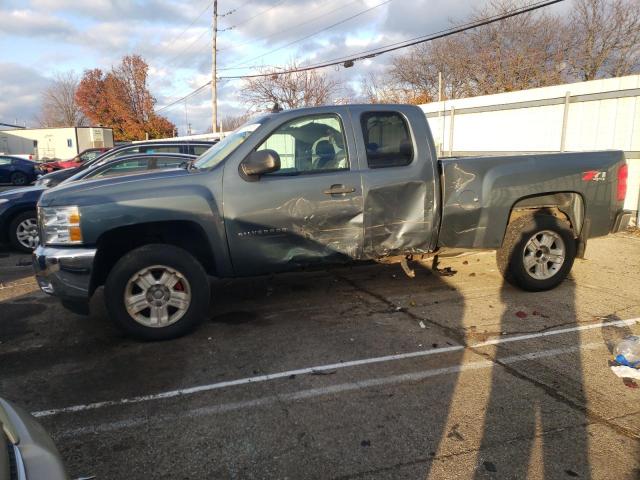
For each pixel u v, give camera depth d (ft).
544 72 104.22
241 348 14.34
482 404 11.11
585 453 9.36
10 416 6.03
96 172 27.91
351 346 14.34
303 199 15.38
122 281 14.30
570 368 12.80
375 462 9.22
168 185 14.70
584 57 99.14
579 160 17.90
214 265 15.43
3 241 28.78
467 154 47.78
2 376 12.86
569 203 18.34
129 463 9.32
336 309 17.44
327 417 10.73
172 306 14.93
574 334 14.99
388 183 16.03
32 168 86.22
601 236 18.71
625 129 33.81
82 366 13.38
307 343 14.60
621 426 10.21
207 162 16.20
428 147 16.55
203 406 11.27
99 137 153.79
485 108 45.14
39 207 14.60
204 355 13.93
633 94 33.09
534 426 10.23
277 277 21.47
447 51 116.37
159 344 14.74
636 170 33.17
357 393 11.71
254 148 15.30
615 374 12.42
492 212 17.15
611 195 18.30
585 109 36.27
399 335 15.07
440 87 75.36
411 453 9.45
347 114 16.07
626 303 17.75
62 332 15.88
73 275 14.05
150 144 34.30
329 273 21.98
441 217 16.92
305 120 15.81
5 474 4.75
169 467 9.20
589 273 21.91
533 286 18.62
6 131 153.58
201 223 14.67
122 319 14.47
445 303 17.87
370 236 16.19
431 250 17.11
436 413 10.78
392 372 12.73
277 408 11.13
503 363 13.12
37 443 5.73
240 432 10.24
